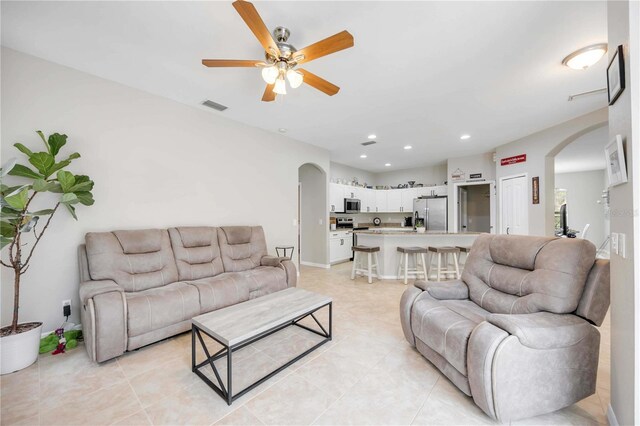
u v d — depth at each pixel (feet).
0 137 7.44
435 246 15.94
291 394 5.69
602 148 18.44
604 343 7.80
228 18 6.33
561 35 6.82
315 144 17.57
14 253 7.58
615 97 4.42
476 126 13.88
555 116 12.45
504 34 6.79
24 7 5.97
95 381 6.14
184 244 10.30
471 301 7.68
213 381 6.11
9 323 7.52
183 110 11.27
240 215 13.47
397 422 4.90
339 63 8.10
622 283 4.23
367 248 15.06
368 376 6.31
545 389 4.81
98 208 9.09
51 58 8.04
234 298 9.37
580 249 5.50
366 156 20.92
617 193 4.43
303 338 8.30
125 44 7.36
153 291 8.38
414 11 6.01
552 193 14.39
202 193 11.93
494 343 4.70
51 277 8.16
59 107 8.36
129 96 9.77
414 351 7.48
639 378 3.71
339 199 21.85
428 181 24.88
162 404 5.40
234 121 13.17
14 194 6.39
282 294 8.30
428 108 11.55
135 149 9.93
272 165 15.07
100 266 8.02
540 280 5.87
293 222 16.37
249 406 5.34
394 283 14.99
